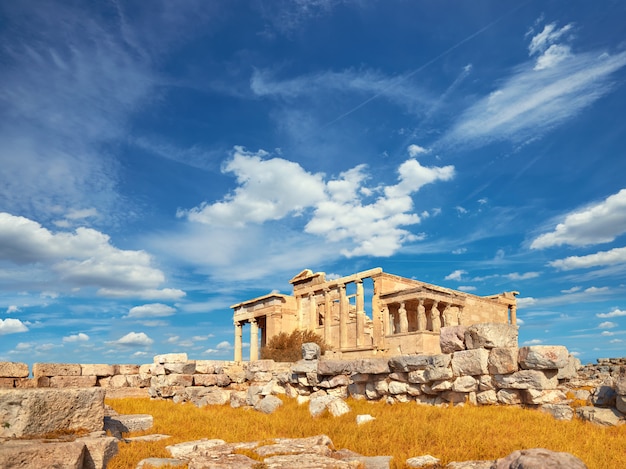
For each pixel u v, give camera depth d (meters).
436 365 19.70
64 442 12.36
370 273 65.62
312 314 71.62
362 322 65.94
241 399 25.98
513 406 17.84
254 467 11.98
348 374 23.28
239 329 79.19
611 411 15.84
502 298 76.69
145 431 18.75
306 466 12.02
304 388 25.14
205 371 31.95
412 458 13.06
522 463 9.32
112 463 12.92
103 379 33.25
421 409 18.81
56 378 30.69
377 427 16.62
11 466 10.80
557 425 15.57
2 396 13.45
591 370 36.56
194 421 21.27
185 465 13.21
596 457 12.50
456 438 14.62
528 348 17.86
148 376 34.09
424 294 60.09
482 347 19.16
